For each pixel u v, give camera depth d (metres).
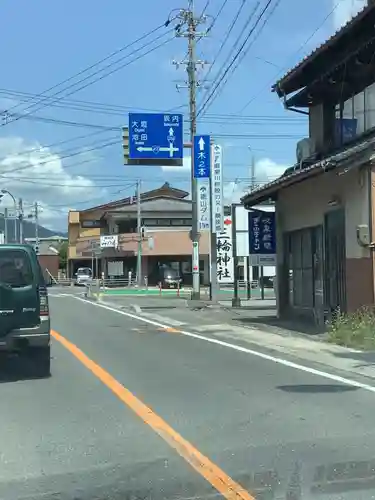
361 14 14.97
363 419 7.51
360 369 10.98
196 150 29.11
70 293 46.50
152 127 26.95
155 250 58.66
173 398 8.72
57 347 14.32
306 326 18.22
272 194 20.70
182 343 15.12
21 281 10.14
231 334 17.05
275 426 7.20
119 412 7.93
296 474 5.52
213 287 29.58
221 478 5.42
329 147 19.09
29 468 5.77
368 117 17.22
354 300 15.32
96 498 5.01
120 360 12.30
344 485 5.23
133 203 65.31
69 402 8.52
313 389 9.31
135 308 27.16
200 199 29.81
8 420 7.56
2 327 10.00
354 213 15.36
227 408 8.11
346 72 17.33
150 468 5.73
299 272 20.06
